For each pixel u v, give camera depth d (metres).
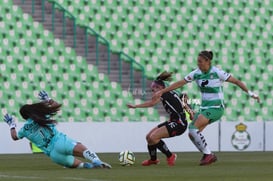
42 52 92.19
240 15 100.88
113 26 96.75
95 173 41.12
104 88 91.56
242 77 98.25
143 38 97.00
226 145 81.00
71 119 89.12
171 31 98.12
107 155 71.38
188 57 97.38
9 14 93.25
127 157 49.88
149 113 90.25
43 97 46.22
